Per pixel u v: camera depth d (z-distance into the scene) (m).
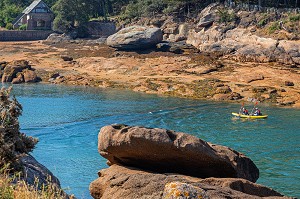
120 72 73.19
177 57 76.31
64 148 32.03
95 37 103.38
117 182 12.18
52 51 88.38
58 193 10.34
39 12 115.69
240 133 38.94
